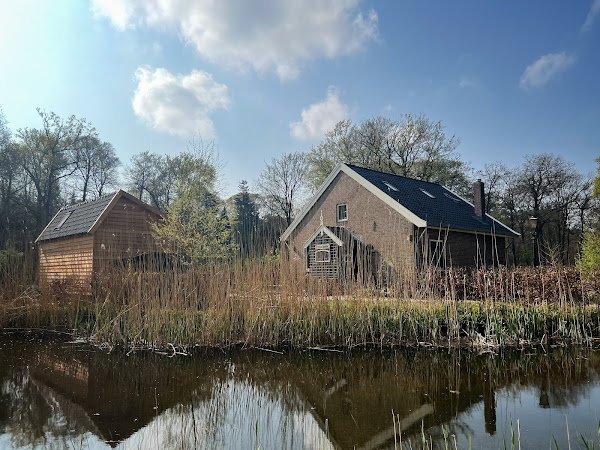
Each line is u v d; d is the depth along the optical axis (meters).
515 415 3.84
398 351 6.66
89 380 5.15
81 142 26.48
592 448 3.07
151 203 33.69
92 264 11.46
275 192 28.23
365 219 15.95
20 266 9.52
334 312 7.29
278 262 7.89
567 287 8.16
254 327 7.05
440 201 17.44
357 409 4.09
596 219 24.50
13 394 4.53
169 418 3.86
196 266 8.62
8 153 22.28
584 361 5.93
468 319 7.17
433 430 3.49
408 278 7.91
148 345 6.82
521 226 27.72
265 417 3.89
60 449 3.11
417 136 27.72
